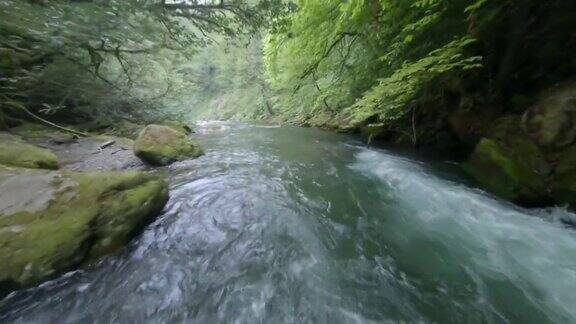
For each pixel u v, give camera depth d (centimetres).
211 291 286
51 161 512
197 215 429
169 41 781
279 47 955
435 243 363
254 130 1359
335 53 936
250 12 659
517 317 253
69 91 803
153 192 409
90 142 811
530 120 440
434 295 280
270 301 274
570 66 446
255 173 623
